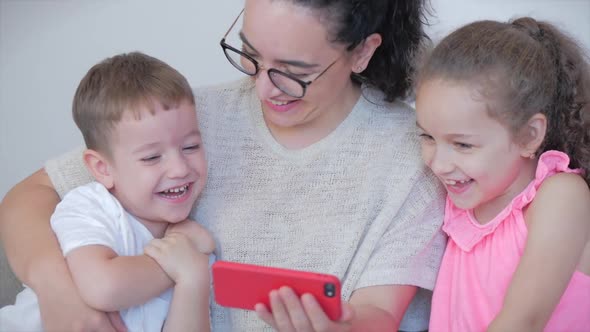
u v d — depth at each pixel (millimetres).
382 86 1243
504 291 1136
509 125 1078
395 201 1166
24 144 2158
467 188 1139
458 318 1171
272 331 1188
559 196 1092
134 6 2158
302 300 881
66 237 1098
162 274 1109
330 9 1031
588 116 1146
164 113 1126
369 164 1192
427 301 1298
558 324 1136
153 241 1142
